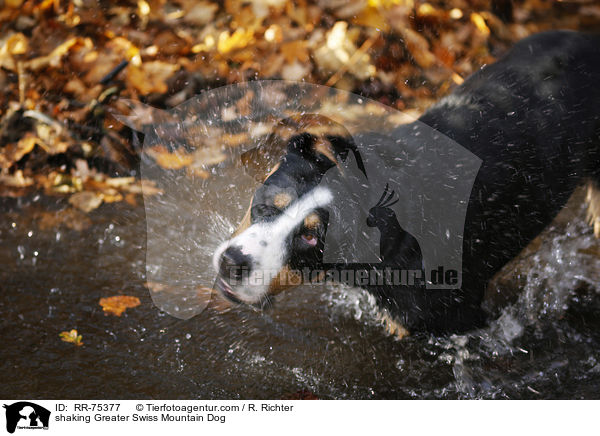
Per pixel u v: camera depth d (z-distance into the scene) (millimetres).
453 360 1631
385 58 2344
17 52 2188
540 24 2574
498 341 1661
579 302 1771
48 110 2137
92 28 2301
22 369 1545
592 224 1944
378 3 2400
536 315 1734
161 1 2377
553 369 1616
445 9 2473
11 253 1836
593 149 1754
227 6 2395
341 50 2334
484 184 1578
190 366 1584
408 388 1573
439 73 2322
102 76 2201
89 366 1563
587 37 1805
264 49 2361
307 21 2385
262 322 1700
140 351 1607
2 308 1683
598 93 1734
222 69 2309
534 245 1903
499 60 1780
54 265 1812
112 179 2086
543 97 1694
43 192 2037
